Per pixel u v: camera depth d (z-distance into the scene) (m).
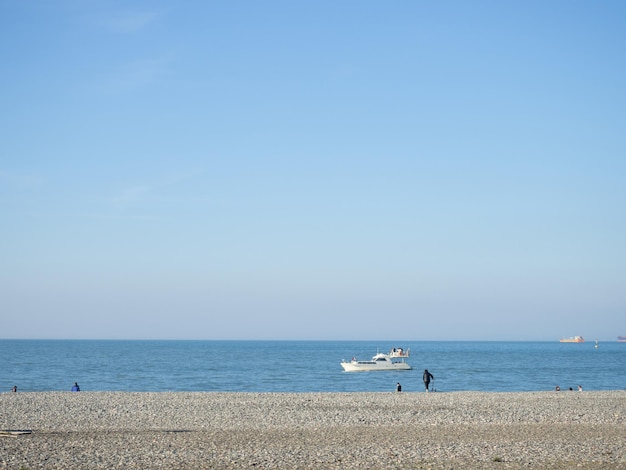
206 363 142.38
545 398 52.06
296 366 130.25
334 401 49.50
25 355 185.88
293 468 23.42
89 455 25.69
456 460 24.89
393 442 29.30
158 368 121.12
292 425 35.88
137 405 46.25
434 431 33.06
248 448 27.59
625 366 133.88
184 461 24.59
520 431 32.97
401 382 86.56
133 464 24.00
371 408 44.47
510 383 86.06
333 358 175.75
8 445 27.89
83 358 165.88
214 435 31.69
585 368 125.12
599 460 24.89
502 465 23.97
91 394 55.53
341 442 29.33
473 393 58.19
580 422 37.12
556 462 24.52
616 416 39.72
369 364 109.00
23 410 42.91
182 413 41.56
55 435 31.48
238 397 52.97
